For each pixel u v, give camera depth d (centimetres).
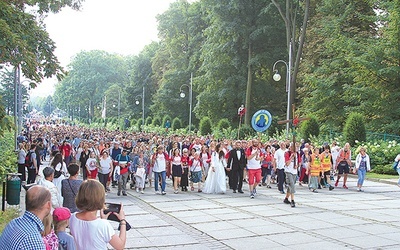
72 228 449
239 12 4509
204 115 5188
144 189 1961
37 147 2180
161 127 6222
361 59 3238
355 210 1396
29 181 2098
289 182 1478
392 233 1068
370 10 3888
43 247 388
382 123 3275
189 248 948
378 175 2480
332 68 3794
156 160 1795
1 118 1316
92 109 13438
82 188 447
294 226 1155
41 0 1728
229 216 1299
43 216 407
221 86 4966
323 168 1952
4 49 1277
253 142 1694
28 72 1398
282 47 4578
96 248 443
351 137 2961
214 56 4781
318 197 1705
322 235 1052
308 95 4344
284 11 4312
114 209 478
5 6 1342
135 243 989
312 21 4347
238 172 1841
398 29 3203
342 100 3803
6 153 2173
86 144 1998
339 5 3881
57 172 1062
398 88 3325
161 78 7769
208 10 4738
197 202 1578
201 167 1914
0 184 1728
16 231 385
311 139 3181
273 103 4966
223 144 2083
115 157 1786
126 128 7881
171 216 1309
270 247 947
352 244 965
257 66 4575
